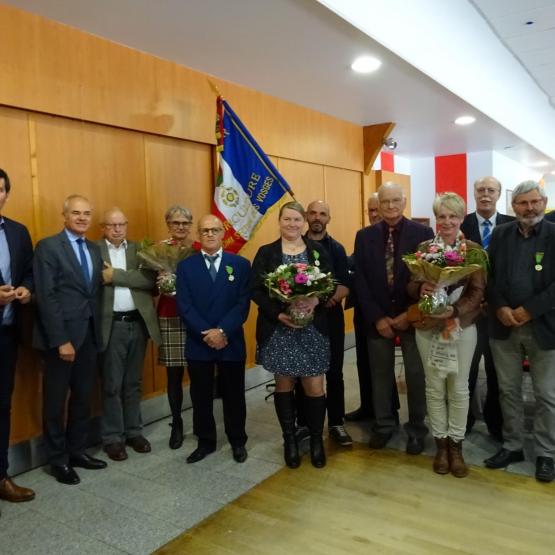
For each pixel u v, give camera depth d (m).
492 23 4.82
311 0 2.71
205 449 2.95
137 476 2.74
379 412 3.01
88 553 2.07
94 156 3.18
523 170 9.71
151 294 3.11
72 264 2.66
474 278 2.58
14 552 2.08
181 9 2.79
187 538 2.15
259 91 4.41
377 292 2.87
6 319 2.45
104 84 3.17
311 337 2.71
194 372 2.85
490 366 3.03
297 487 2.57
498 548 2.03
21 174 2.81
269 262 2.73
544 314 2.49
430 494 2.46
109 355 2.96
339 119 5.51
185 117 3.73
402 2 3.54
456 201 2.52
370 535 2.14
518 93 6.28
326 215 3.14
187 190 3.82
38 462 2.90
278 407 2.82
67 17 2.86
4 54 2.67
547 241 2.50
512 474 2.64
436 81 4.11
